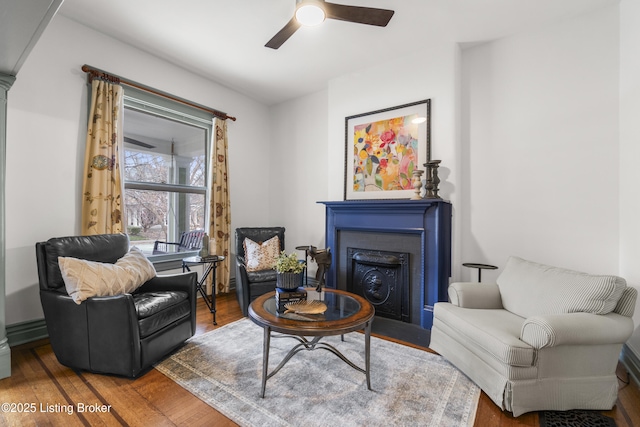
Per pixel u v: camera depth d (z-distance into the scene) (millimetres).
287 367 2094
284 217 4617
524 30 2793
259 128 4633
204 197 3963
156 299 2180
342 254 3496
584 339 1595
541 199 2725
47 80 2549
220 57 3316
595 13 2514
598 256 2482
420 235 2910
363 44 3023
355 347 2434
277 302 2084
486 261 2965
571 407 1635
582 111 2559
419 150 3145
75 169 2717
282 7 2492
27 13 1399
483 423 1557
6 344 1961
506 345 1611
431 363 2170
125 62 3039
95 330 1951
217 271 3900
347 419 1563
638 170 2146
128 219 3250
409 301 2982
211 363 2150
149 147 3404
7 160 2355
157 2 2443
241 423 1536
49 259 2105
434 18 2611
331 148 3818
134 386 1862
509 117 2875
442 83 3014
